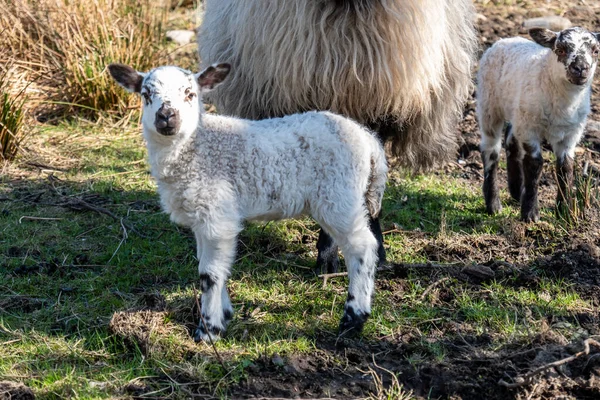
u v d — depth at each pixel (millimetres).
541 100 5758
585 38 5531
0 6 9000
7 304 4945
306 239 5918
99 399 3916
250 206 4316
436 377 4117
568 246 5547
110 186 6820
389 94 5016
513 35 9250
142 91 4207
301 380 4102
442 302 4938
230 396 3979
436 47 5117
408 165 5895
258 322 4656
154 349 4312
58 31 8844
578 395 3984
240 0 5188
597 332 4543
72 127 8102
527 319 4656
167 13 10258
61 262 5547
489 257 5535
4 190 6711
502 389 3992
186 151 4191
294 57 4938
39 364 4258
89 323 4711
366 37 4859
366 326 4590
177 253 5680
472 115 8078
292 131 4305
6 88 7961
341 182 4273
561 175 5988
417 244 5773
